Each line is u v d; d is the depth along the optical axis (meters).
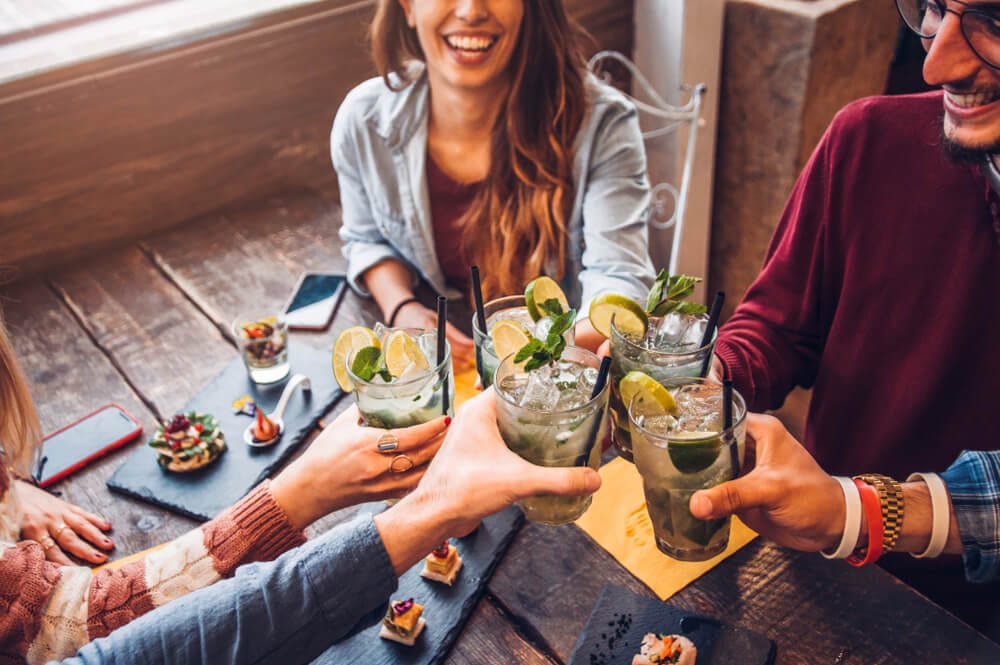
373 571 1.03
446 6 1.68
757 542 1.26
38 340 1.92
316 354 1.78
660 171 3.04
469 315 1.89
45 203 2.30
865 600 1.17
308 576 1.02
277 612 1.01
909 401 1.41
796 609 1.17
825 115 2.69
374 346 1.17
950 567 1.46
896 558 1.50
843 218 1.42
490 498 1.00
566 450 1.05
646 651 1.11
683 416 1.04
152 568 1.18
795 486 1.02
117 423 1.64
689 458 0.98
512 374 1.14
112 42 2.28
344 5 2.53
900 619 1.14
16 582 1.14
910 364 1.41
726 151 2.93
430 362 1.30
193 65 2.36
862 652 1.11
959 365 1.37
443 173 1.97
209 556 1.18
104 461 1.56
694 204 3.01
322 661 1.16
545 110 1.83
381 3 1.82
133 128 2.35
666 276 1.23
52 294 2.11
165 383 1.75
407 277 2.00
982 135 1.12
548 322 1.24
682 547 1.12
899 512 1.07
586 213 1.92
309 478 1.20
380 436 1.16
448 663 1.15
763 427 1.07
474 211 1.94
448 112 1.90
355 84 2.67
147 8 2.46
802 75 2.56
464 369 1.68
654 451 1.01
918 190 1.34
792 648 1.12
